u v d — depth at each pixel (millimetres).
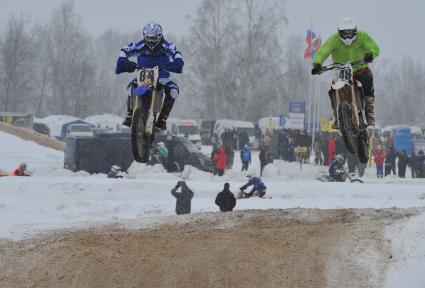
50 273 22672
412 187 52406
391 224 24547
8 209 43094
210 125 140125
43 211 43125
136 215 42562
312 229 24969
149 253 23547
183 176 60531
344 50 24141
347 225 25312
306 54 108750
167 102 21859
